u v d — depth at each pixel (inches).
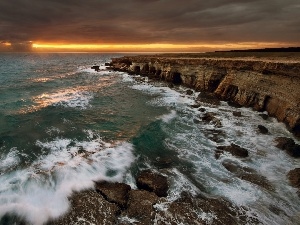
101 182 484.4
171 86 1619.1
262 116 913.5
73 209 405.7
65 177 490.6
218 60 1328.7
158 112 1032.8
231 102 1131.3
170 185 489.4
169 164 582.2
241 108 1047.6
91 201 426.3
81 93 1464.1
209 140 726.5
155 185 469.4
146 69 2268.7
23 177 486.9
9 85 1669.5
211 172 547.8
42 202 415.8
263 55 1581.0
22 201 414.0
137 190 460.4
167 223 383.6
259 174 538.6
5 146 644.1
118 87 1707.7
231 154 623.8
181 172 545.0
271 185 498.0
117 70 2748.5
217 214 409.4
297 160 599.5
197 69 1480.1
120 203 420.5
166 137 741.9
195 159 607.8
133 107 1131.3
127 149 646.5
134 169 550.6
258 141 711.1
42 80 2010.3
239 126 835.4
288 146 642.8
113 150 633.0
